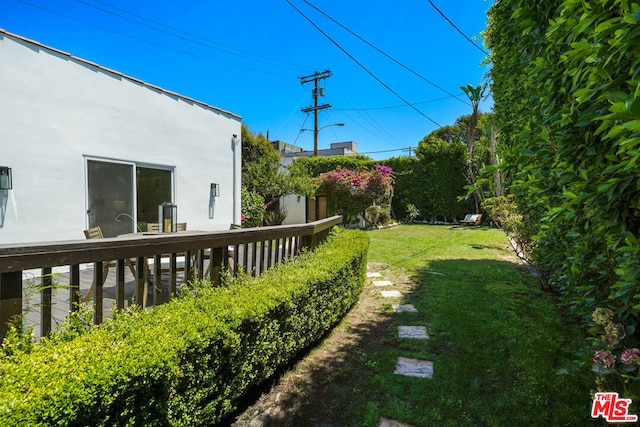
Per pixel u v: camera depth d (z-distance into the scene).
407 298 4.53
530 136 2.11
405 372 2.64
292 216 15.16
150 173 6.12
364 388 2.43
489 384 2.44
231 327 1.82
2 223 4.27
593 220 1.64
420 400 2.28
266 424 2.06
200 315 1.82
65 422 1.08
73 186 4.96
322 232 4.62
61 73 4.80
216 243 2.43
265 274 2.85
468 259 6.86
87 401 1.14
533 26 2.34
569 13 1.50
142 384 1.31
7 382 1.12
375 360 2.84
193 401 1.62
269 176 12.55
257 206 10.36
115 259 1.76
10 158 4.33
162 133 6.28
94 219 5.24
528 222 4.29
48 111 4.67
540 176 2.05
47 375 1.17
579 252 2.00
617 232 1.45
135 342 1.47
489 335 3.20
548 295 4.38
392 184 15.59
